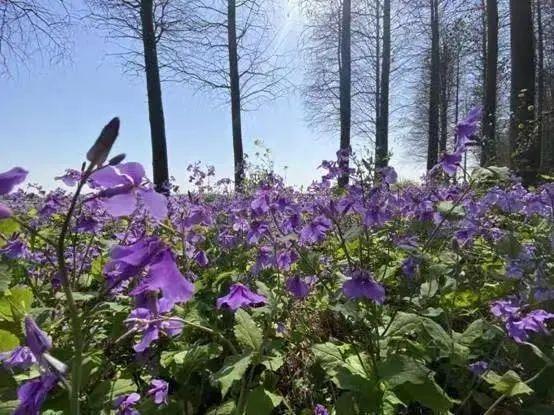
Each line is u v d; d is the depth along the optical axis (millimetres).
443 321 3463
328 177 3994
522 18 11844
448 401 2301
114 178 1474
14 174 1385
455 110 32938
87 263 4477
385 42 22156
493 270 4004
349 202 3207
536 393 2705
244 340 2473
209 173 8375
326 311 3568
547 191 4594
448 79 31734
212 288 4277
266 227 3957
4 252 3631
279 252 3709
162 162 15898
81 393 2500
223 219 6535
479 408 2812
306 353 3160
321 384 3033
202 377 3004
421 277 3729
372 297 2479
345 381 2361
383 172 3305
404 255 4246
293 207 4039
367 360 2627
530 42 11805
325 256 4441
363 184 3270
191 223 4258
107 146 1325
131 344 3029
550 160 18000
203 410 2930
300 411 2844
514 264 3697
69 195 4797
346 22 21156
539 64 28625
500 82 22219
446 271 3244
